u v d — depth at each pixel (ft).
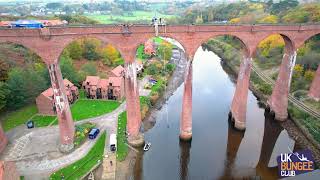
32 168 138.41
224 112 212.84
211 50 441.27
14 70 206.28
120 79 220.64
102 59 306.76
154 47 389.39
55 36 128.77
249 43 155.12
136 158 156.66
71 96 213.46
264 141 179.32
